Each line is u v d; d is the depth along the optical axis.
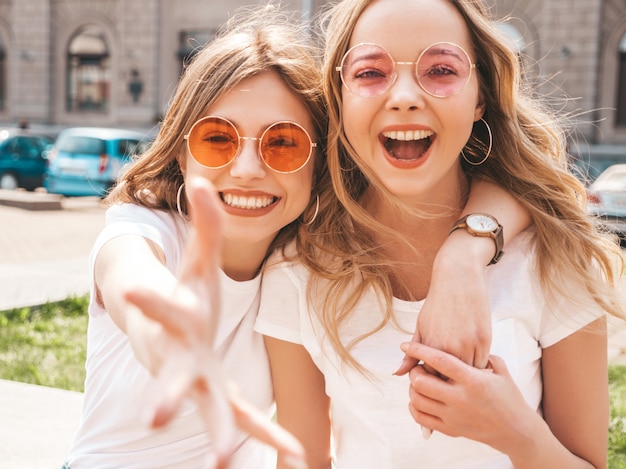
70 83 29.09
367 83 1.60
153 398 0.69
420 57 1.57
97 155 16.25
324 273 1.75
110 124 28.28
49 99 29.12
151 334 0.83
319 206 1.87
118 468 1.73
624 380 4.71
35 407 3.78
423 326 1.45
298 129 1.71
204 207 0.76
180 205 1.87
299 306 1.81
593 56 22.58
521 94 2.09
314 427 1.90
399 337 1.73
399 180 1.62
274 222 1.73
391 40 1.58
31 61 29.09
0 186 18.03
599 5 22.36
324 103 1.83
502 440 1.41
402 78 1.58
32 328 5.91
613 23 22.53
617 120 22.97
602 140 22.81
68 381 4.61
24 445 3.27
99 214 14.80
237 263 1.81
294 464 0.74
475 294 1.45
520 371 1.68
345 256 1.74
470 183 1.93
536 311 1.70
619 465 3.33
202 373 0.72
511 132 1.81
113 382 1.73
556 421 1.77
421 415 1.41
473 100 1.64
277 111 1.72
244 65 1.71
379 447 1.71
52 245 10.75
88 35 28.56
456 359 1.37
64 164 16.36
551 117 2.12
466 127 1.62
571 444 1.75
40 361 5.04
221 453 0.67
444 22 1.61
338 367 1.74
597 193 11.41
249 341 1.85
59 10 28.77
